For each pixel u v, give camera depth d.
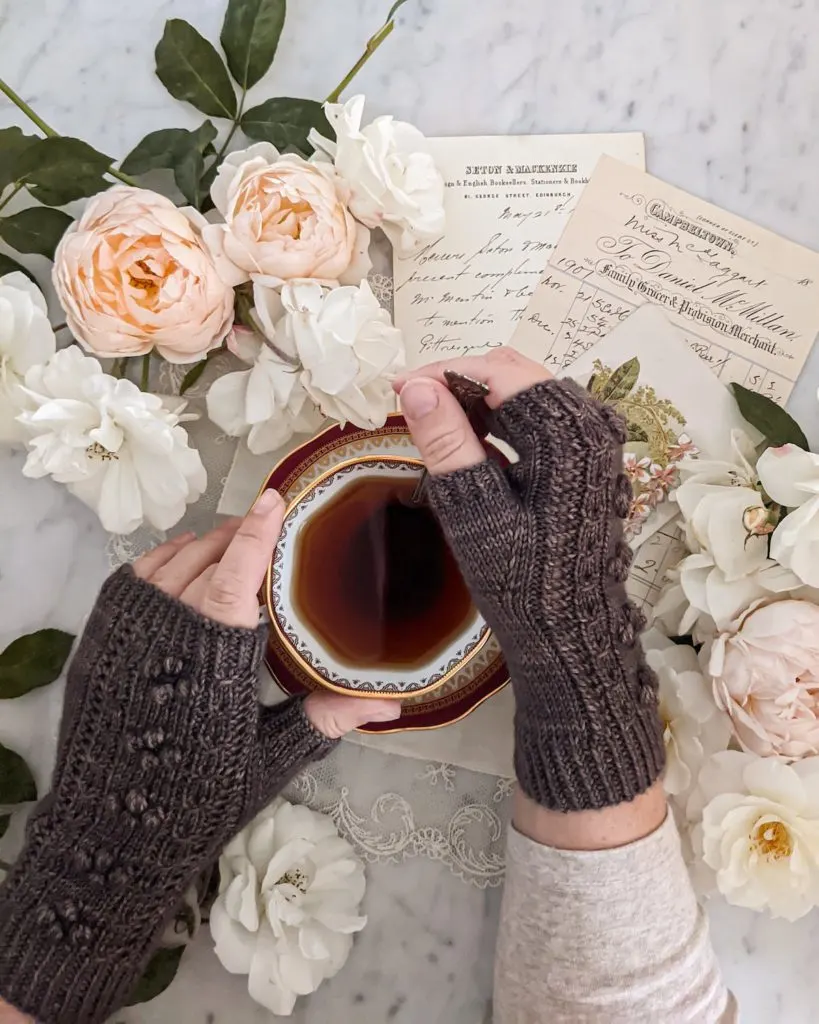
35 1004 0.46
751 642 0.49
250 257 0.48
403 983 0.53
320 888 0.52
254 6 0.51
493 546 0.46
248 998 0.53
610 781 0.46
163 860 0.47
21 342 0.48
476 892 0.53
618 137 0.55
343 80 0.53
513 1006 0.46
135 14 0.54
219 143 0.54
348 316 0.47
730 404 0.54
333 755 0.53
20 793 0.52
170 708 0.46
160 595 0.48
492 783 0.53
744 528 0.50
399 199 0.49
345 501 0.50
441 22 0.55
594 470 0.46
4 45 0.54
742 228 0.55
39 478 0.54
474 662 0.52
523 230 0.54
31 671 0.52
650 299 0.55
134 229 0.47
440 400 0.46
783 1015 0.54
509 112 0.55
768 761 0.49
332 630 0.50
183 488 0.49
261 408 0.49
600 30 0.55
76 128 0.54
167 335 0.48
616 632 0.47
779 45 0.56
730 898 0.49
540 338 0.54
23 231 0.51
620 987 0.44
